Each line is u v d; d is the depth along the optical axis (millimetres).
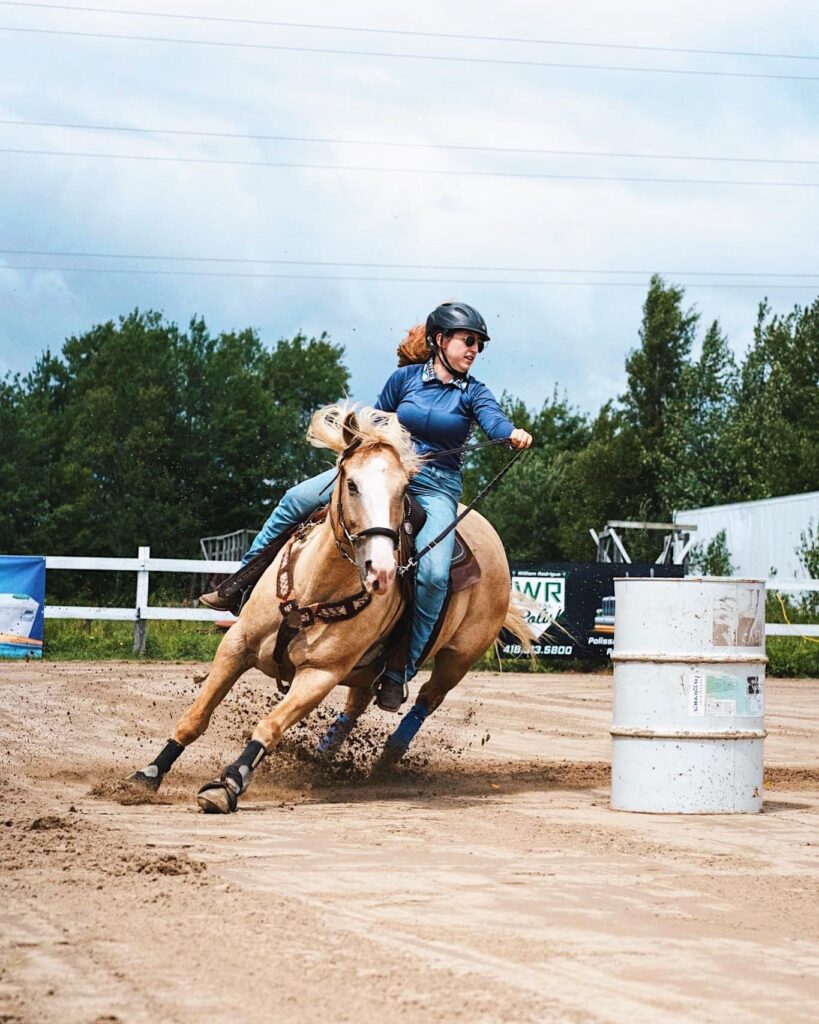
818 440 64062
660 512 77375
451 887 6273
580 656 27062
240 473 84000
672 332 79562
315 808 9094
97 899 5793
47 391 96062
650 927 5582
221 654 9578
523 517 83750
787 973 4918
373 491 8508
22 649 24078
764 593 9688
